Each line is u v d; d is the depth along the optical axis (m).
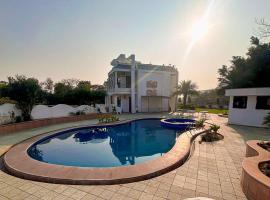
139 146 10.51
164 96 28.88
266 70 16.58
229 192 4.03
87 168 5.21
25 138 9.82
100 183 4.43
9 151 7.21
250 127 13.53
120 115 22.69
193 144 8.70
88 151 9.39
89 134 13.64
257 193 3.47
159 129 15.13
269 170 4.13
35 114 15.77
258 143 6.41
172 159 6.02
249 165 4.26
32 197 3.81
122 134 13.62
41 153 8.91
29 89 14.18
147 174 4.79
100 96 25.03
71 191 4.07
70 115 18.91
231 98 15.39
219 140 9.23
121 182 4.50
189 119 17.41
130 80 27.66
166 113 25.48
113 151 9.46
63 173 4.87
